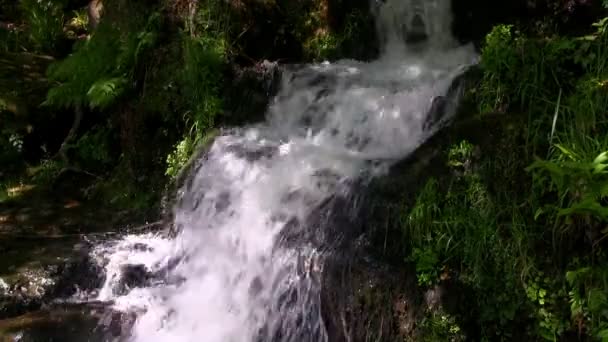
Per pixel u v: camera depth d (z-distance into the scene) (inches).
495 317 130.3
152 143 229.8
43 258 190.5
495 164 141.3
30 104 267.4
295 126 213.3
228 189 190.1
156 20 240.8
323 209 164.1
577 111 133.1
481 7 229.1
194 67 219.1
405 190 152.7
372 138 193.0
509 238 132.3
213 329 167.9
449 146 152.4
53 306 174.4
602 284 119.6
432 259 138.6
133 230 209.2
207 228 189.8
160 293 179.3
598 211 117.0
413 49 249.1
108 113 255.9
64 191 242.1
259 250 169.5
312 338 148.6
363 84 211.2
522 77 149.2
